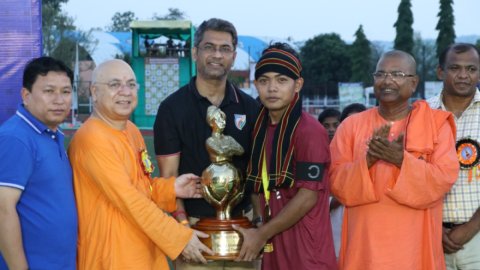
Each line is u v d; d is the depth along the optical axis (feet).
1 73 14.74
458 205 12.35
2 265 10.60
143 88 86.48
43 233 9.93
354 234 11.52
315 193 10.82
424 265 11.18
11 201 9.59
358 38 149.07
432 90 111.14
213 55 12.07
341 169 11.53
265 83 11.09
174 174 12.49
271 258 11.41
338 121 17.11
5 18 14.66
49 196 10.01
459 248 12.19
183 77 86.38
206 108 12.45
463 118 12.55
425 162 10.89
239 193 11.79
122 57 129.70
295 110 11.14
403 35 151.53
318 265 10.91
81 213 10.67
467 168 12.29
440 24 154.20
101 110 10.82
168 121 12.42
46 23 113.09
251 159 11.60
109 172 10.30
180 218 12.09
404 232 11.10
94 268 10.50
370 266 11.10
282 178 10.95
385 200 11.25
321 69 157.99
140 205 10.34
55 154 10.25
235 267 12.52
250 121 12.70
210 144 11.60
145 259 10.77
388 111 11.73
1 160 9.65
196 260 11.02
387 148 10.71
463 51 12.32
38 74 10.03
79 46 119.85
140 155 11.32
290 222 10.76
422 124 11.38
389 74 11.36
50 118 10.12
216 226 11.53
